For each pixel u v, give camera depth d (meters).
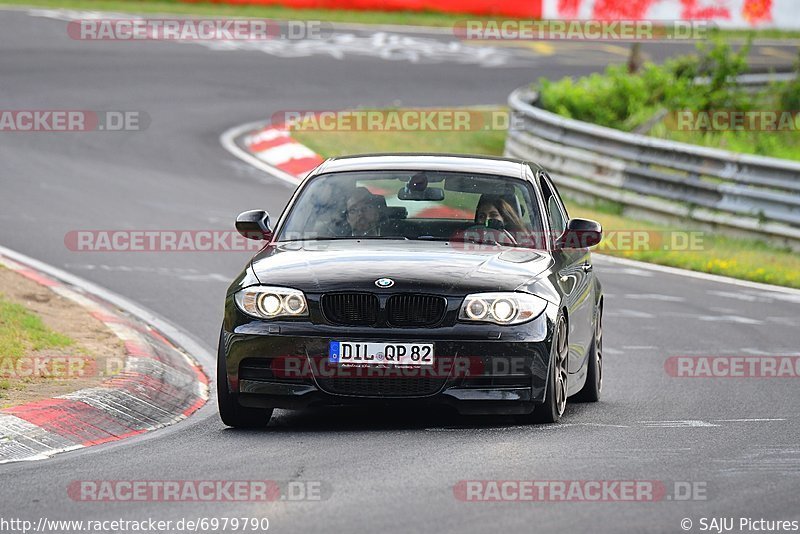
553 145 81.50
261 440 27.22
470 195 31.81
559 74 121.00
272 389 27.95
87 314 42.06
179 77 104.75
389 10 140.25
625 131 97.12
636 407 32.34
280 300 28.06
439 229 31.00
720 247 65.81
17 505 21.45
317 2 138.00
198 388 35.22
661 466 24.20
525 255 30.27
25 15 122.69
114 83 100.50
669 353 41.25
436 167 32.69
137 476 23.53
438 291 27.78
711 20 132.25
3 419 27.62
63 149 80.25
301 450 25.80
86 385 31.88
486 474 23.22
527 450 25.53
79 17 123.81
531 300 28.20
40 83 98.00
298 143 85.19
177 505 21.27
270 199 69.69
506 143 91.12
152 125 88.62
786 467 24.36
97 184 71.06
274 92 102.44
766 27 136.75
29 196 66.81
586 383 33.28
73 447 27.25
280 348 27.81
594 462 24.42
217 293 49.06
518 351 27.67
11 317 38.78
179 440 27.48
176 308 46.22
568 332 30.25
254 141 85.94
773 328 46.12
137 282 50.25
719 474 23.61
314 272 28.48
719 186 70.12
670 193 72.81
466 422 29.42
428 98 105.50
